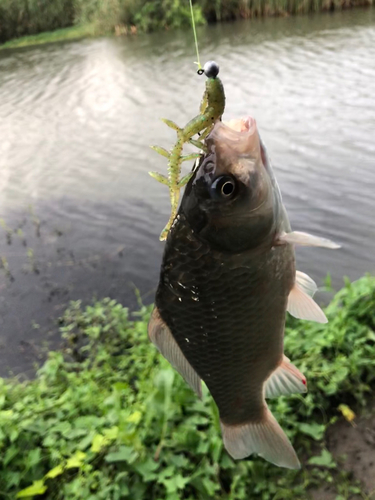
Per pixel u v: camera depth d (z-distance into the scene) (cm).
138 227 82
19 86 173
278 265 20
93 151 114
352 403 41
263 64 154
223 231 18
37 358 58
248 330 20
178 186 18
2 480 36
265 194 18
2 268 74
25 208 92
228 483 35
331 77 135
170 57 184
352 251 67
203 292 19
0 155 117
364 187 81
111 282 70
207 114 17
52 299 67
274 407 40
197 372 22
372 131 101
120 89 155
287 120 111
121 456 35
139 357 48
